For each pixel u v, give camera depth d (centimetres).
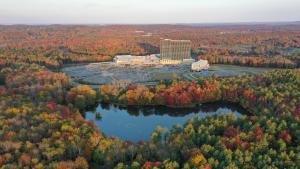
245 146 13325
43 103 18950
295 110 17388
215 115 17625
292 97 19775
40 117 16138
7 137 13625
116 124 19312
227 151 12550
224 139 13875
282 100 19275
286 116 16638
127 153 13500
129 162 13162
